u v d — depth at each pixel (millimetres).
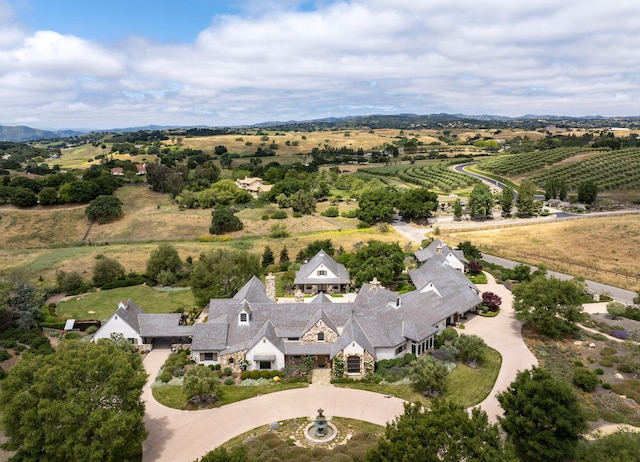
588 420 46750
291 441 44562
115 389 40750
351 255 105375
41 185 190000
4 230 155375
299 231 151250
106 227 162875
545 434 38344
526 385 40094
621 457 34656
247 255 91250
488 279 97688
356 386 55781
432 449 33719
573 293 68500
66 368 40938
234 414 50219
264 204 188875
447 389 54312
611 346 64875
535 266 108125
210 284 83125
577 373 54312
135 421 39719
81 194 178000
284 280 101500
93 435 39469
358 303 73188
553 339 67812
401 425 35750
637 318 74938
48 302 93188
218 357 61219
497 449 34031
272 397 53625
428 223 157375
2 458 44750
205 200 185000
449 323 74062
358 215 160000
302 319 64875
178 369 60469
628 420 46875
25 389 40844
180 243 143750
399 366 59844
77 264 119812
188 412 50906
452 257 97125
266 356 59688
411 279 94750
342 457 40625
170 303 89812
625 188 186500
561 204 175375
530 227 142875
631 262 104812
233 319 65438
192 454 43094
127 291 99188
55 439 38406
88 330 75750
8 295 79688
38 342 70625
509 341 67500
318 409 50719
